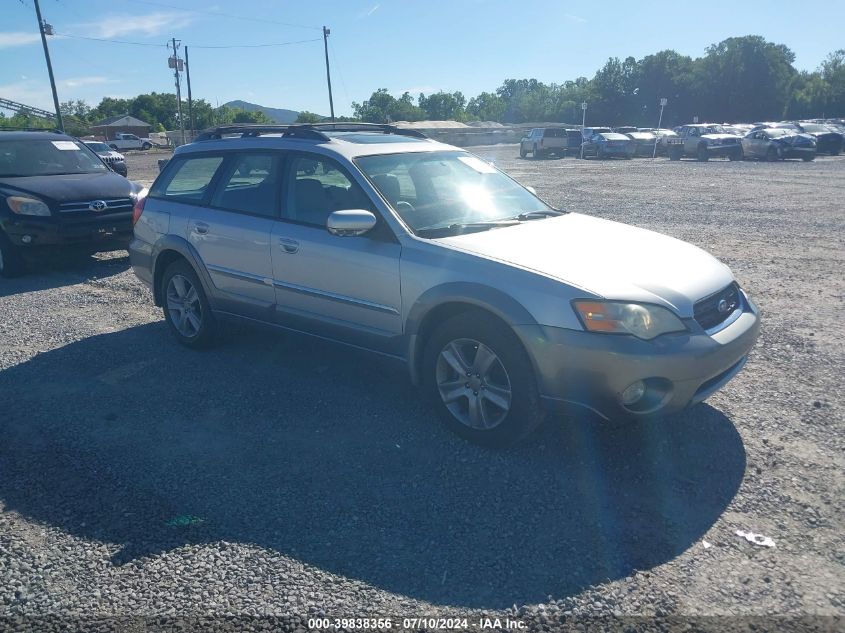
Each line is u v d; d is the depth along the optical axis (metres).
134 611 2.86
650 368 3.57
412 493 3.69
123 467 4.02
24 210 8.60
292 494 3.70
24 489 3.79
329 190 4.84
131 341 6.29
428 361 4.29
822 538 3.23
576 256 4.07
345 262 4.60
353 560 3.15
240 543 3.28
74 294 8.07
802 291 7.48
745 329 4.02
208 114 92.19
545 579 2.99
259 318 5.37
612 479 3.79
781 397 4.77
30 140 9.92
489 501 3.59
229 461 4.07
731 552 3.14
